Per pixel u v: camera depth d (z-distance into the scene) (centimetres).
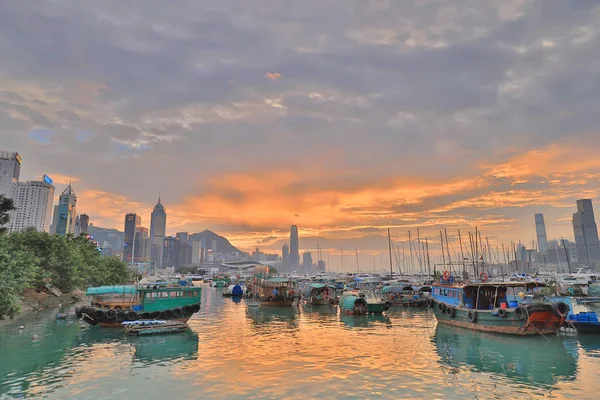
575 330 3491
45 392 2052
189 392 2039
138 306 4266
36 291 6538
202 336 3678
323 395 1981
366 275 17100
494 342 3241
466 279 6316
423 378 2264
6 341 3375
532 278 10200
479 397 1956
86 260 8344
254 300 7988
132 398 1955
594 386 2128
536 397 1958
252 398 1947
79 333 3766
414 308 6053
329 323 4562
